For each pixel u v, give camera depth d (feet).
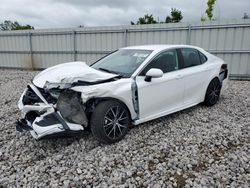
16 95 21.91
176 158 9.66
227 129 12.60
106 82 10.75
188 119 14.21
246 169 8.90
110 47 37.93
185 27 31.86
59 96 9.84
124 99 11.02
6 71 44.16
